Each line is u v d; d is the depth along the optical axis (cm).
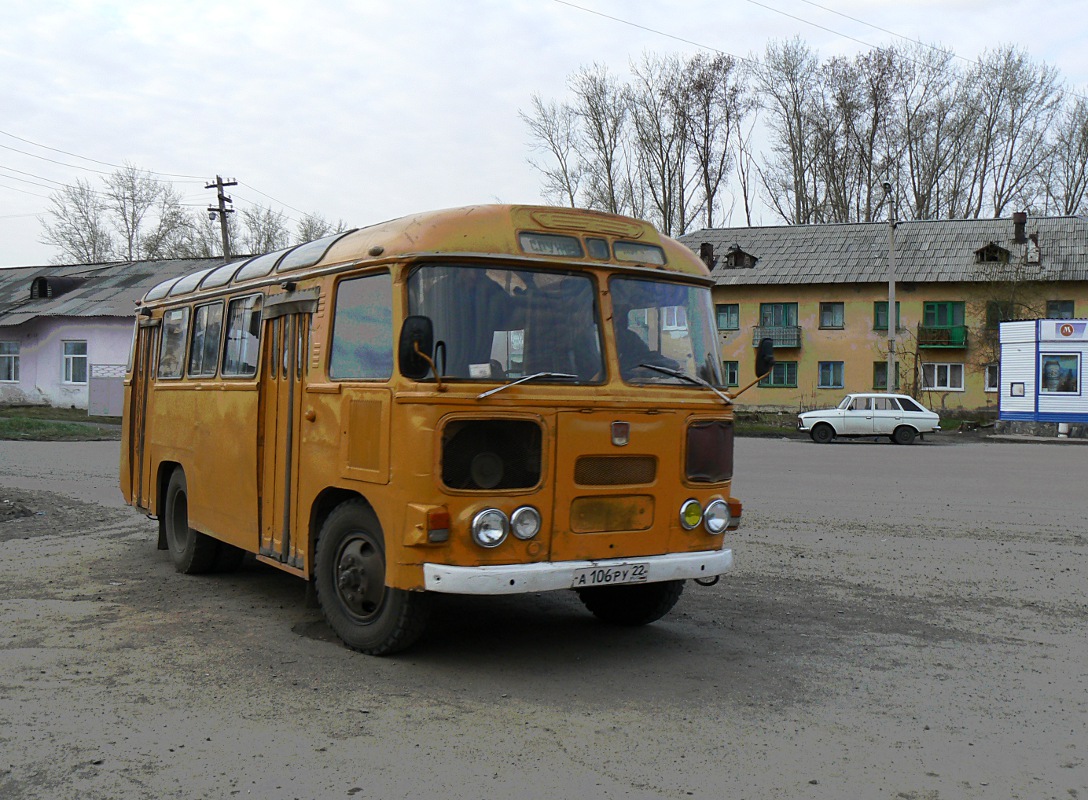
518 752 470
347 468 640
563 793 422
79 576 905
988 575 944
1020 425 3666
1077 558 1034
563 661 638
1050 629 737
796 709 543
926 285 5047
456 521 571
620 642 691
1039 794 428
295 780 434
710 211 6000
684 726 511
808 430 3359
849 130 6000
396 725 507
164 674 594
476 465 575
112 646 659
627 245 650
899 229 5328
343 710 530
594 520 607
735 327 5400
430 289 591
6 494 1474
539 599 842
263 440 764
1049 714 538
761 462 2328
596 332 625
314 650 655
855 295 5175
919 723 520
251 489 775
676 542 641
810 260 5312
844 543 1124
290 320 734
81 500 1452
